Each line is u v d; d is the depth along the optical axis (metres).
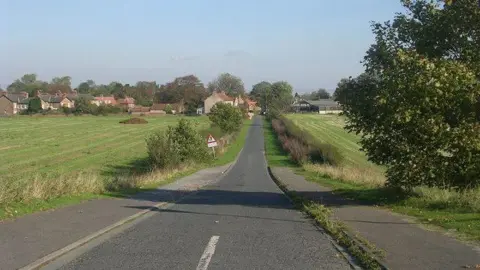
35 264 7.59
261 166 50.09
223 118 78.19
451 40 14.18
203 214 14.35
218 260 8.18
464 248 8.47
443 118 12.77
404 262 7.58
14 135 67.75
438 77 12.22
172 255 8.55
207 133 58.91
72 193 17.12
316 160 48.06
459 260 7.63
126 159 45.94
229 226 11.92
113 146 58.38
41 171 34.78
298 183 26.67
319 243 9.70
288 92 164.00
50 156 46.50
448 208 12.71
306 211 14.56
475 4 13.05
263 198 19.91
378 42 15.05
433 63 12.55
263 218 13.42
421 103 12.52
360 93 15.24
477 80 12.77
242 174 39.81
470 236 9.43
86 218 12.42
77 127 86.00
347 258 8.34
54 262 7.98
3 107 141.00
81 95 170.88
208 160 49.81
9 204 13.12
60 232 10.30
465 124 12.52
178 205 17.00
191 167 42.28
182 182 29.53
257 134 97.56
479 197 12.60
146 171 35.84
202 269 7.56
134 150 54.41
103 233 10.70
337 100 15.84
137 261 8.08
